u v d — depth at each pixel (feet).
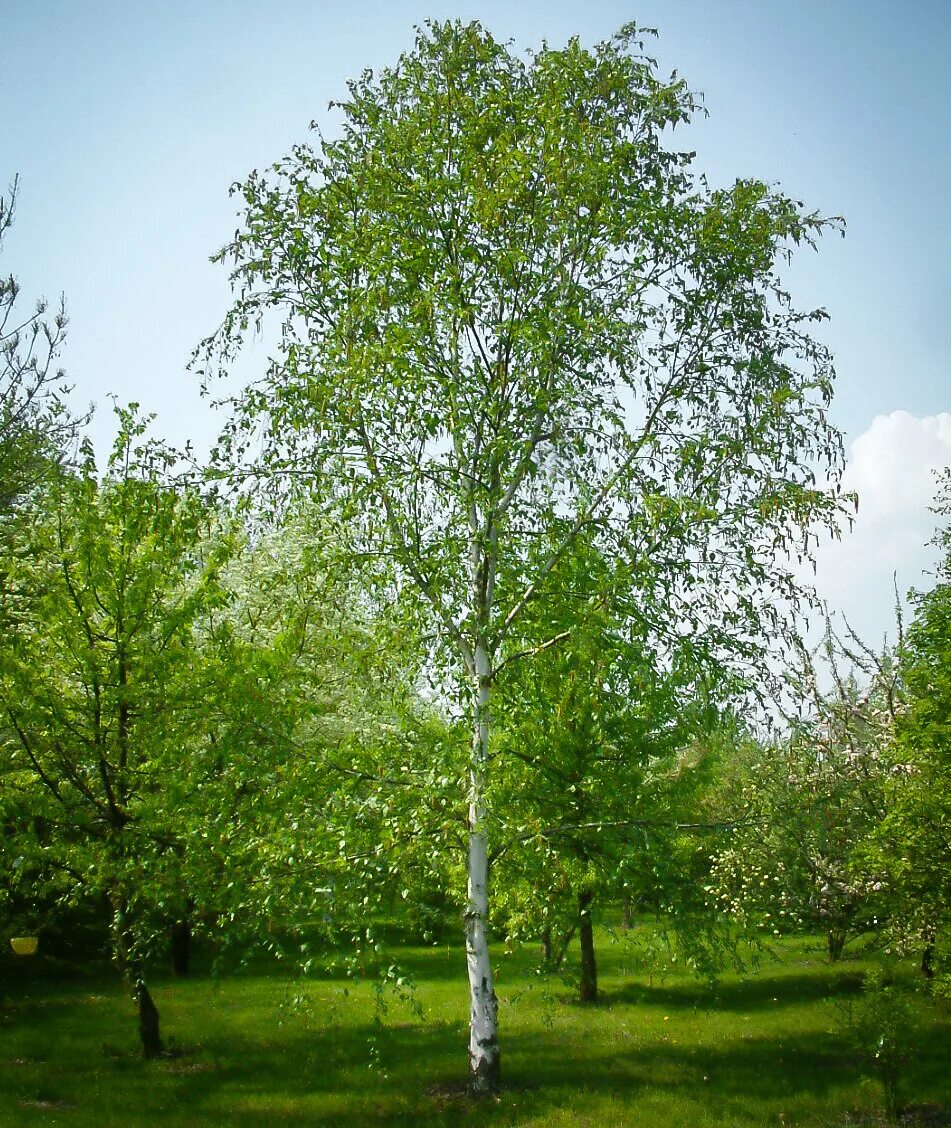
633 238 34.83
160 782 37.70
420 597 35.24
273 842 32.09
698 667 31.55
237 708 34.60
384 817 31.27
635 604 31.50
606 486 33.14
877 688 56.34
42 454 43.83
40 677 37.58
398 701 36.37
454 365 35.70
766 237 34.60
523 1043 43.52
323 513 35.17
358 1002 55.62
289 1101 33.12
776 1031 45.80
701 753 52.24
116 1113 31.81
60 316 45.01
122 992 59.16
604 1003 55.52
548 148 34.63
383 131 36.60
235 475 34.86
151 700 37.93
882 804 52.60
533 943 88.07
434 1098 33.35
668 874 37.63
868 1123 30.81
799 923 58.49
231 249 36.42
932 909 42.70
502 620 36.04
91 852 37.01
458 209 35.37
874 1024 32.12
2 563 39.37
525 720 37.40
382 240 34.37
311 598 36.40
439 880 39.04
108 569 38.24
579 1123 30.14
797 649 32.27
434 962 76.28
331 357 34.40
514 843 34.83
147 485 37.17
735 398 34.65
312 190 36.42
